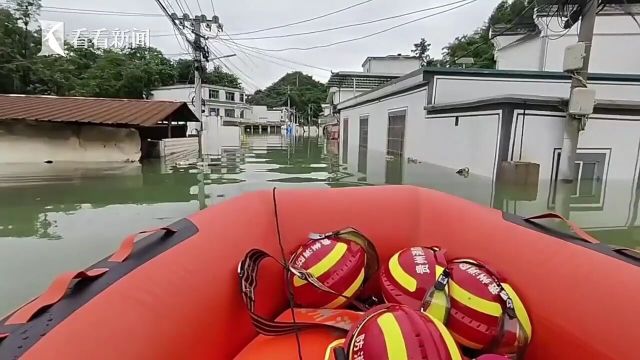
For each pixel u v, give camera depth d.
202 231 1.62
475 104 6.87
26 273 2.98
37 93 29.30
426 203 2.21
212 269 1.48
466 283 1.41
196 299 1.34
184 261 1.41
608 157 6.79
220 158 12.48
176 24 14.00
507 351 1.31
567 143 6.21
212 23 16.61
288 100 67.44
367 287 1.86
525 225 1.73
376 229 2.10
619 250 1.40
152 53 48.44
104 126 10.35
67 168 9.28
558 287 1.37
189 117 14.84
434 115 8.64
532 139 6.25
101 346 1.00
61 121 9.54
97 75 39.00
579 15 6.26
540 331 1.37
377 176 7.80
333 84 24.33
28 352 0.88
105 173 8.59
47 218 4.71
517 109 6.13
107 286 1.18
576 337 1.25
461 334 1.35
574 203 5.21
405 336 1.14
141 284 1.23
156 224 4.43
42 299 1.10
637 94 8.17
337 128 23.12
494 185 6.10
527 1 9.60
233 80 57.62
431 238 2.05
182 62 49.94
